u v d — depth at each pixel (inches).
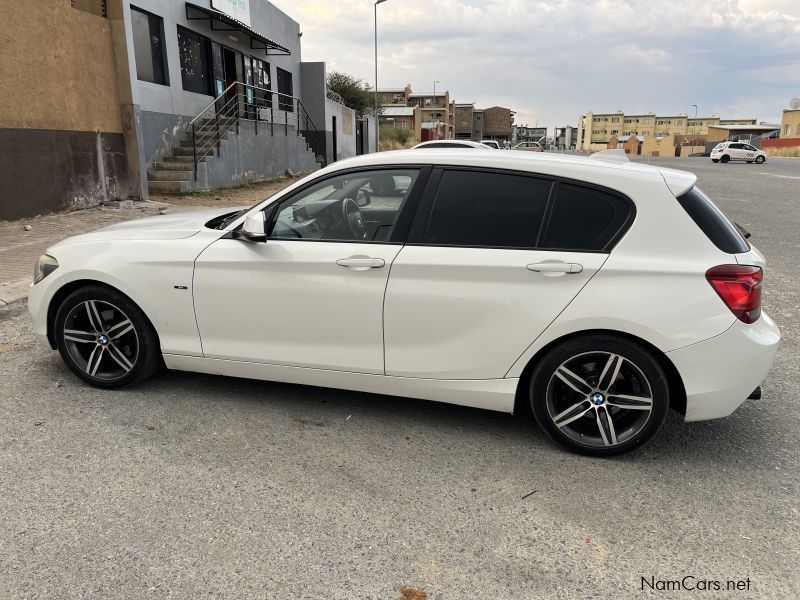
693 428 144.7
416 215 133.3
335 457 129.4
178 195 598.5
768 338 122.3
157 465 124.6
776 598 90.4
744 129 4067.4
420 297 130.3
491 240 128.6
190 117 701.9
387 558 98.4
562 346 125.5
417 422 146.3
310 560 97.6
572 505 113.3
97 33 473.7
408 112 2940.5
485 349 129.5
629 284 120.3
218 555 98.3
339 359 139.4
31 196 417.1
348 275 134.2
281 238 141.8
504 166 130.7
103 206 483.5
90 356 158.2
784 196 671.8
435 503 113.5
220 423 143.6
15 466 122.9
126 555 97.8
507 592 91.4
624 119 6171.3
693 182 128.4
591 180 126.4
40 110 418.6
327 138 1198.3
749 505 113.7
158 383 165.6
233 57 842.8
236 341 146.2
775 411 153.6
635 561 98.3
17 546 99.5
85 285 154.5
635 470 125.7
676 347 118.6
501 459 129.6
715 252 120.5
